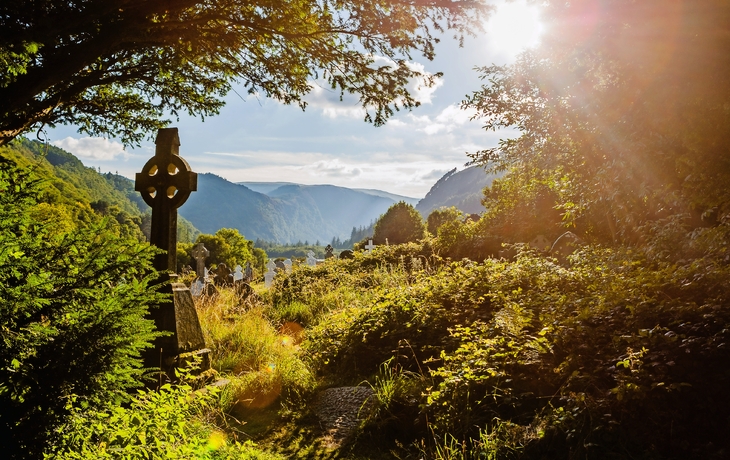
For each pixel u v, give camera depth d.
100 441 2.54
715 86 6.38
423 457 3.85
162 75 6.88
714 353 3.59
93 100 7.59
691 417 3.38
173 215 5.85
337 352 6.51
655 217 8.64
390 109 6.29
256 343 7.07
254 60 6.21
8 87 4.66
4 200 2.48
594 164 8.64
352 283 12.65
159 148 5.88
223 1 5.15
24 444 2.29
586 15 7.27
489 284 7.16
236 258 55.78
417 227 35.88
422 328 6.35
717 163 6.66
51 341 2.44
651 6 6.62
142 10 4.74
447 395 4.37
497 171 10.73
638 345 3.98
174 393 3.30
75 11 4.32
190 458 2.74
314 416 4.94
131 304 2.69
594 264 7.36
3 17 4.04
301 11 5.36
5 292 2.30
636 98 7.39
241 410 5.12
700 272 4.96
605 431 3.41
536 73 8.56
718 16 6.17
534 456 3.49
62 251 2.63
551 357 4.48
